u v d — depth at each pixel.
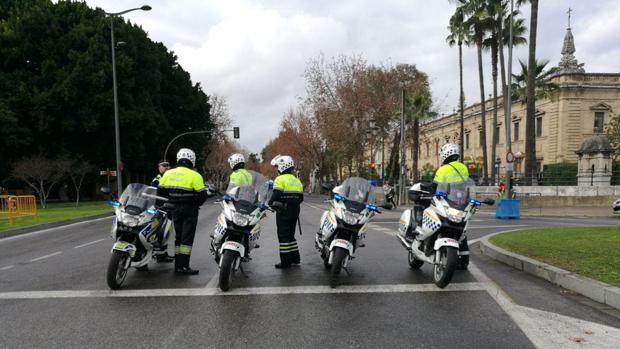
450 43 45.09
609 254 7.39
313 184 76.50
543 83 35.47
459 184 6.54
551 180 29.17
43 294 6.00
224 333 4.50
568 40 44.00
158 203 6.84
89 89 31.78
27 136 30.73
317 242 7.78
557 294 5.80
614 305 5.20
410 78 43.69
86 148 34.53
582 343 4.18
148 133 38.00
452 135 60.34
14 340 4.36
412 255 7.39
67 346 4.20
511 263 7.55
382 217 18.58
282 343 4.23
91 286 6.43
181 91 46.88
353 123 39.06
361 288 6.19
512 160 20.39
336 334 4.45
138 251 6.66
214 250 6.93
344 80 39.78
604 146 27.97
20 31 31.16
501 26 33.78
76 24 34.38
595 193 27.84
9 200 17.31
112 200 7.02
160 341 4.30
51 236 13.27
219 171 76.94
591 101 40.28
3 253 10.05
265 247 9.96
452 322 4.76
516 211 19.34
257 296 5.82
